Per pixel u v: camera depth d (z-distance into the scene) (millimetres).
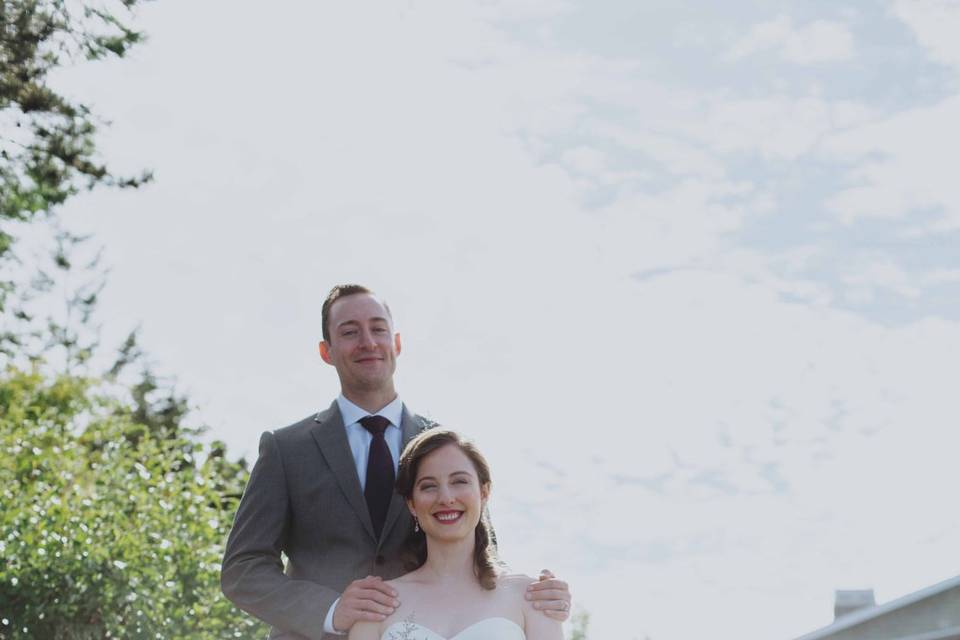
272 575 4711
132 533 8148
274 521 4855
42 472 9180
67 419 11805
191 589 7984
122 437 10070
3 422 10727
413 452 4523
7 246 13602
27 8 10742
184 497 8672
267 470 4918
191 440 9562
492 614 4367
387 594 4422
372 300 5078
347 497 4836
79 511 8336
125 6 10992
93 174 11617
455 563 4480
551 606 4441
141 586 7730
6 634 7488
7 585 7516
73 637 7586
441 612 4379
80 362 20062
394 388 5113
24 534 7801
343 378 5023
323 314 5145
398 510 4840
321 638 4500
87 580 7641
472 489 4461
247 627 7961
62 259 16562
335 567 4789
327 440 4945
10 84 10945
